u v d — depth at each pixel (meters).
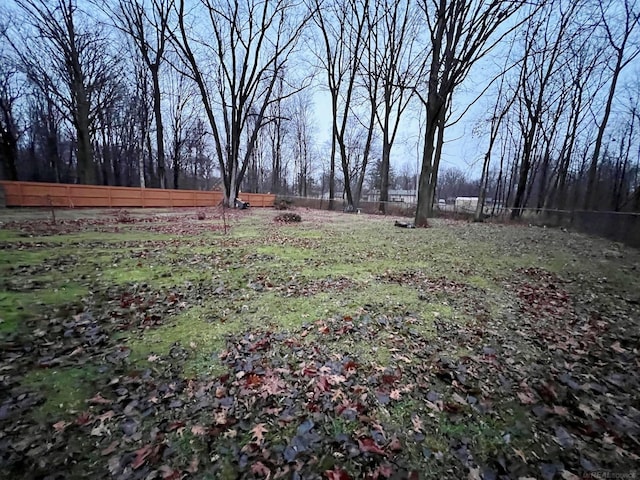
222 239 8.59
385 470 1.63
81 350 2.76
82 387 2.25
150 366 2.56
